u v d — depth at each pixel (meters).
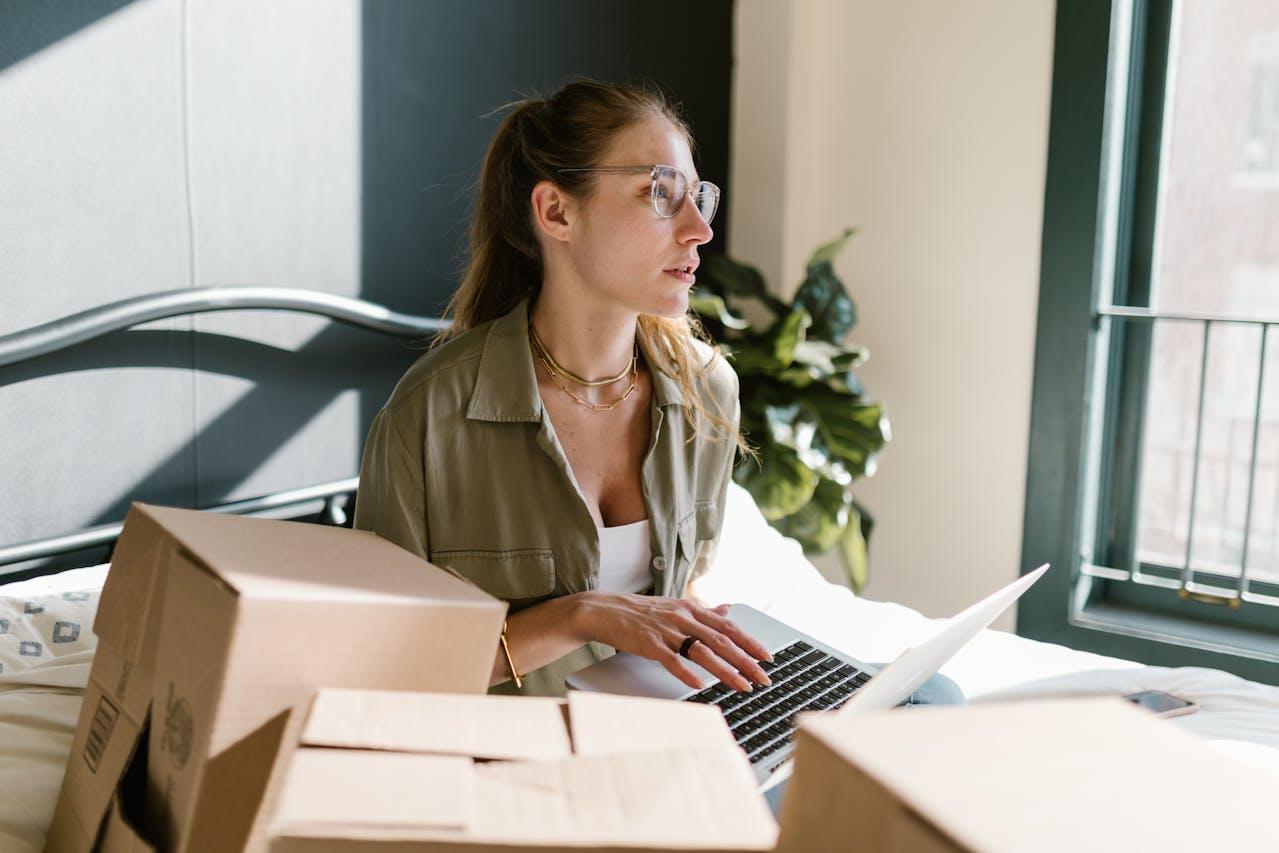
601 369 1.29
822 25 2.76
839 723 0.51
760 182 2.82
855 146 2.76
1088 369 2.51
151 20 1.62
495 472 1.23
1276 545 2.59
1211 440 2.62
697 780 0.62
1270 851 0.42
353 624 0.74
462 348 1.25
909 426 2.77
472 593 0.82
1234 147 2.48
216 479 1.78
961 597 2.74
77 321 1.49
